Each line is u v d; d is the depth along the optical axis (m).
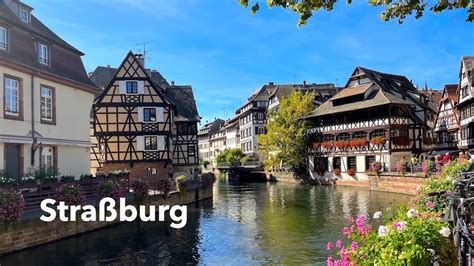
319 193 31.75
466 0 4.03
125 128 32.19
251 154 64.69
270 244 13.54
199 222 18.22
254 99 65.19
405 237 4.39
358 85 41.78
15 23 16.28
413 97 43.44
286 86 61.41
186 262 11.52
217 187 41.94
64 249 12.57
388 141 35.44
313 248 12.83
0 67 15.55
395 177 30.75
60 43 19.52
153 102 32.50
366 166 37.59
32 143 17.05
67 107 19.81
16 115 16.44
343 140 40.34
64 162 19.53
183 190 24.56
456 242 4.54
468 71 32.84
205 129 106.06
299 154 44.66
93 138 33.53
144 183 19.16
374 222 13.51
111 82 32.28
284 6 4.20
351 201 25.48
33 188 14.46
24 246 12.02
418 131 36.88
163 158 32.34
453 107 40.03
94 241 13.83
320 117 43.53
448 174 8.27
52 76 18.33
